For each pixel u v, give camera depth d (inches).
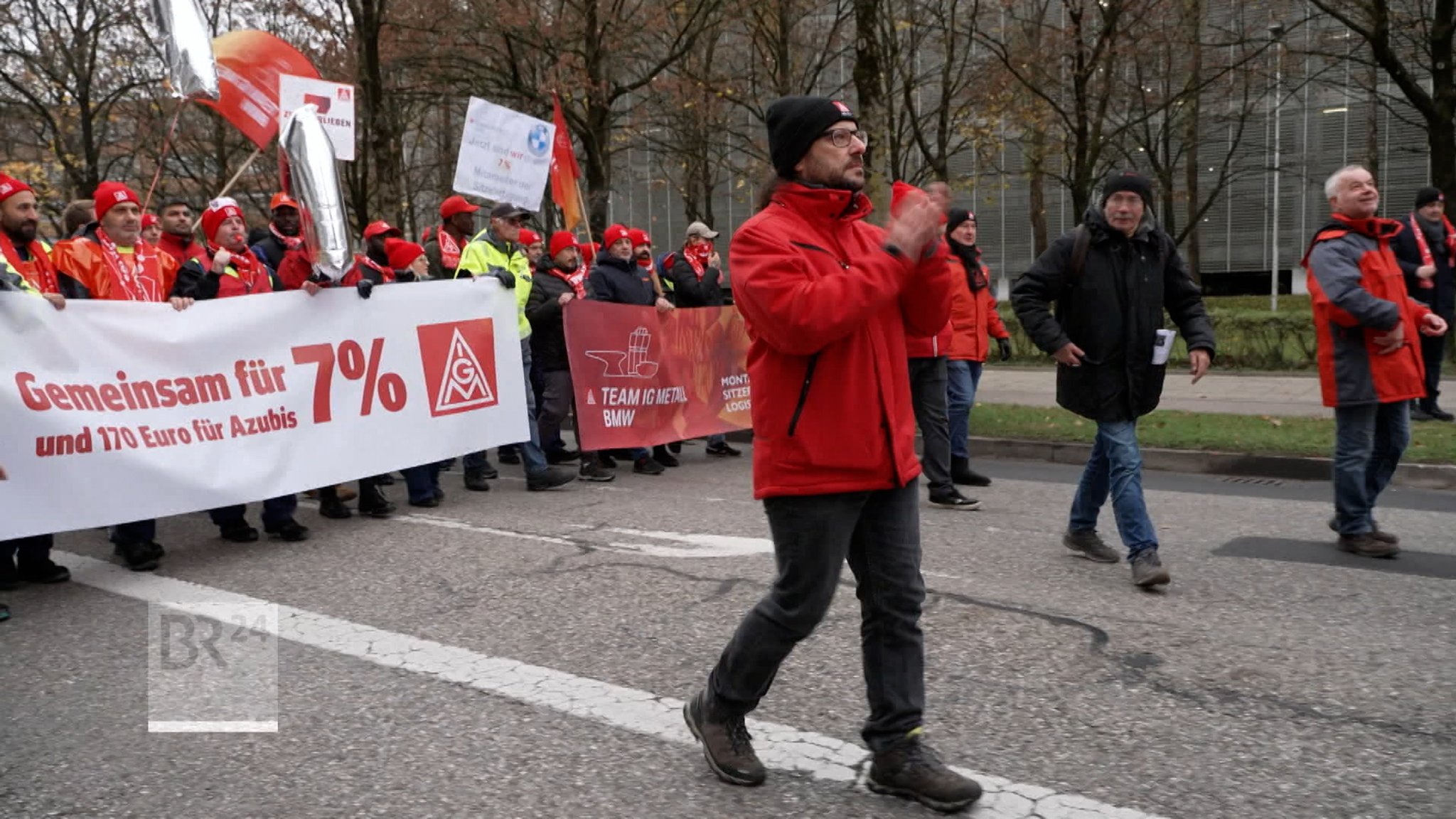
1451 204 565.0
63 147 836.0
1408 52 748.0
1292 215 1251.8
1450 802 120.2
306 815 122.1
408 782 129.5
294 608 202.2
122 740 143.7
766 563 226.7
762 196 121.3
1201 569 222.8
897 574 120.6
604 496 316.8
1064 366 212.5
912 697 121.3
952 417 331.6
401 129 848.9
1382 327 218.8
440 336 298.2
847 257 117.4
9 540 219.3
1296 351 594.2
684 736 140.8
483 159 357.4
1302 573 219.1
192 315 246.8
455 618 193.2
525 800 124.3
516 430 317.4
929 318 121.0
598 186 737.6
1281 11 738.8
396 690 158.6
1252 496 312.5
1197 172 1149.1
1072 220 1348.4
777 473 117.3
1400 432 232.5
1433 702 148.4
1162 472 366.3
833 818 118.4
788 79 757.9
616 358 348.5
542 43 707.4
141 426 235.6
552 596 204.8
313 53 817.5
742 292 112.9
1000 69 741.9
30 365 219.8
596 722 145.8
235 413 252.2
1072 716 144.8
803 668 163.2
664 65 721.6
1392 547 230.1
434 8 712.4
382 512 286.2
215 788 129.3
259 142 364.5
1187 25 689.0
